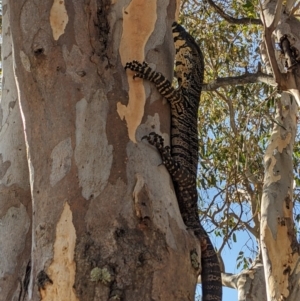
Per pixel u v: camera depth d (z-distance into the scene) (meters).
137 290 3.22
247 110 10.08
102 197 3.50
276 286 8.33
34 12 4.08
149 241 3.39
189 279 3.47
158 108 4.26
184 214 4.71
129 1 4.56
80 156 3.65
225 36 10.49
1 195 4.32
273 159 9.06
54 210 3.47
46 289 3.25
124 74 4.19
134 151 3.77
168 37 4.73
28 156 3.79
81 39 4.09
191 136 5.56
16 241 4.13
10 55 5.02
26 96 3.89
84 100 3.87
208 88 8.83
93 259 3.26
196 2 10.59
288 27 7.94
